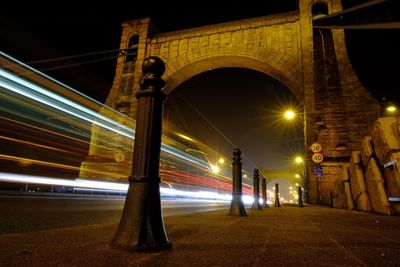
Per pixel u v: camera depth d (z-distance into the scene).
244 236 2.23
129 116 21.64
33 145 19.61
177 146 31.22
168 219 3.82
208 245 1.80
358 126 15.92
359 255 1.54
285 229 2.79
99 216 4.20
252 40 20.42
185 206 8.50
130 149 20.81
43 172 19.64
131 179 1.72
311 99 17.30
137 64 22.88
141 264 1.27
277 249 1.69
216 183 41.88
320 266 1.28
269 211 6.75
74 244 1.75
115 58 24.36
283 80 20.34
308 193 15.55
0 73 18.09
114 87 23.23
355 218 4.65
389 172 5.98
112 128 21.88
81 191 16.23
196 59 21.53
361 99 16.41
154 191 1.73
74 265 1.23
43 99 21.12
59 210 4.71
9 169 16.72
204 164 39.25
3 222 3.14
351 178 8.84
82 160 23.72
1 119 17.58
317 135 16.41
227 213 5.28
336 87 17.12
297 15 19.98
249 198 26.34
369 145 7.07
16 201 5.79
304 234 2.43
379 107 15.95
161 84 1.88
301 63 18.61
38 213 4.14
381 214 5.88
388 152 5.87
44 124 20.95
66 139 22.59
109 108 22.44
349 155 15.48
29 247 1.64
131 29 24.55
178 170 29.56
